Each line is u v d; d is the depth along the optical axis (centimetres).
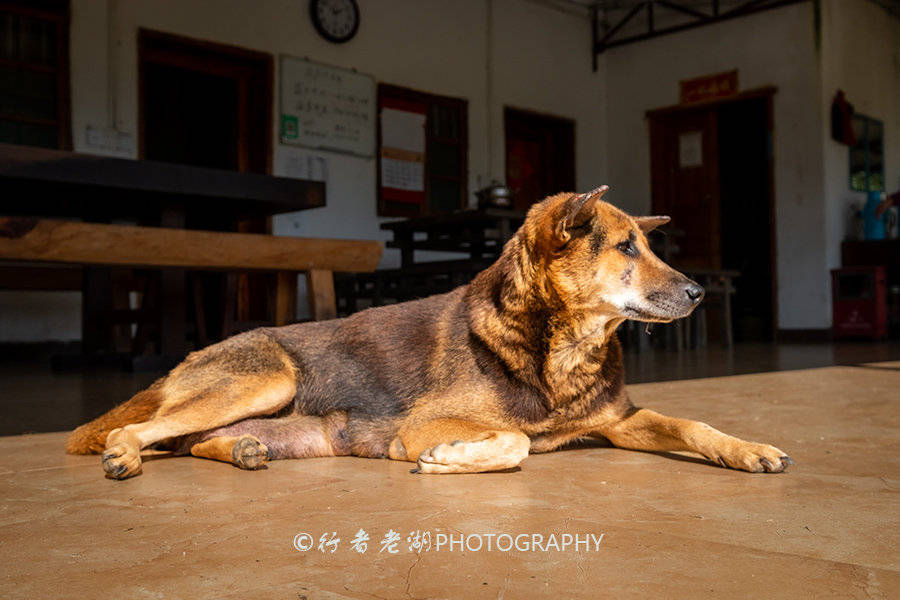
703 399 360
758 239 1127
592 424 225
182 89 878
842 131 1051
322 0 937
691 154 1188
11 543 137
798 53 1063
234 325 591
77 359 623
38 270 683
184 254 444
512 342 212
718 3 1123
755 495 169
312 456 233
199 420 225
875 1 1173
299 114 923
